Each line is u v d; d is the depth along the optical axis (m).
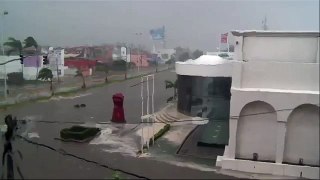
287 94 29.25
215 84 41.28
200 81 42.44
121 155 35.69
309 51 30.53
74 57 124.69
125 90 87.62
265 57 31.47
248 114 30.95
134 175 29.55
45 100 70.94
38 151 36.75
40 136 43.06
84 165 32.25
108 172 30.31
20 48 91.44
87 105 65.81
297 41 30.70
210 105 41.84
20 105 64.12
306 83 29.75
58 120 52.09
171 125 47.25
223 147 37.75
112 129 46.78
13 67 89.38
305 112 29.64
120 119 50.47
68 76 106.94
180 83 46.47
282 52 31.08
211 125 41.53
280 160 30.20
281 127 29.81
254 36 31.48
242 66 30.88
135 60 151.38
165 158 34.62
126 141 41.12
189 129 45.66
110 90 87.62
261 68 30.61
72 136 41.06
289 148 30.48
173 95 78.00
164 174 29.95
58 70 97.56
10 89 79.75
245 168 30.80
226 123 41.03
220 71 40.69
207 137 38.88
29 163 32.56
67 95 78.44
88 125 48.81
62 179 28.39
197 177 29.28
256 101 30.25
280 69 30.22
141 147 37.69
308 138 29.95
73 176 29.14
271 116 30.52
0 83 79.12
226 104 40.94
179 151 36.88
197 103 43.31
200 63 43.88
